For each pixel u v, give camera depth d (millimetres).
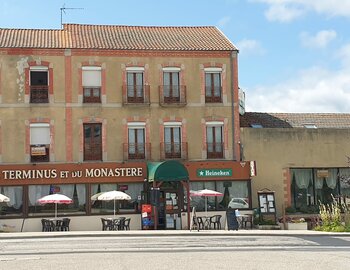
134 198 33000
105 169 32781
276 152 35469
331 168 36281
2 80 32875
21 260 16375
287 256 17500
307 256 17547
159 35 37406
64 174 32438
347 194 36219
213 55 34969
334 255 17906
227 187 33906
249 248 20203
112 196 30812
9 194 31906
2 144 32500
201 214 33312
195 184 33656
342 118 41812
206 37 37406
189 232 27891
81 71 33594
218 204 33656
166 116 34156
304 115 41281
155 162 33125
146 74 34188
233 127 34781
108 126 33531
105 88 33688
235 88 35000
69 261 16094
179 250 19391
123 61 34062
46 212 32062
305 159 35781
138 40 35844
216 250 19406
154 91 34188
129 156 33562
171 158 33969
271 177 35188
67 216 32156
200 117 34500
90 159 33250
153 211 31844
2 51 32938
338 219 30750
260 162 35125
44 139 33000
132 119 33812
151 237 25719
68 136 33062
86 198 32500
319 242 23125
